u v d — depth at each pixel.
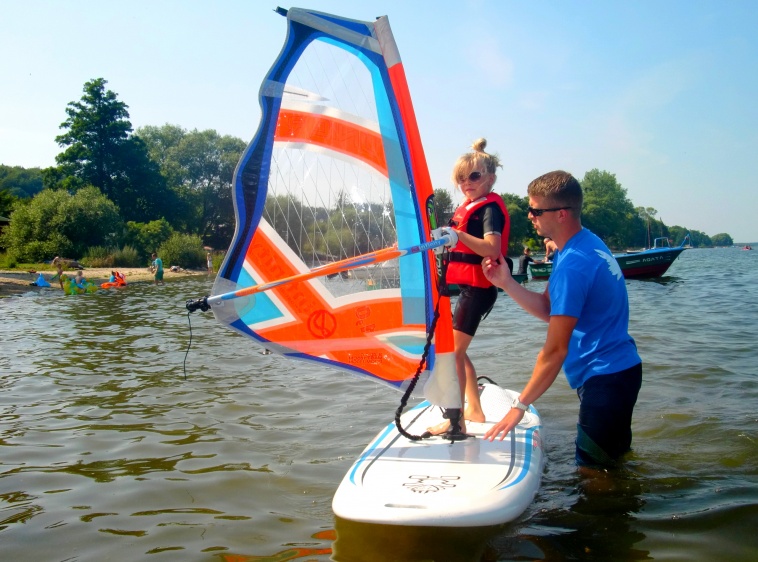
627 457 3.87
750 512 3.04
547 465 3.75
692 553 2.67
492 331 9.84
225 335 9.88
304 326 3.58
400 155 3.44
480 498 2.96
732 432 4.31
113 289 22.19
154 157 64.25
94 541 2.93
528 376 6.34
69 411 5.30
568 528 2.92
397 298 3.57
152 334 10.02
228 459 4.04
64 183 50.75
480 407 4.11
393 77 3.36
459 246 3.83
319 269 3.34
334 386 6.12
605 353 3.62
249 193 3.46
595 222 85.38
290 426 4.77
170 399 5.66
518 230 64.75
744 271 27.86
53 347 8.73
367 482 3.16
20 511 3.29
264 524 3.06
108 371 6.98
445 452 3.54
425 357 3.44
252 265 3.50
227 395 5.79
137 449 4.28
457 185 3.80
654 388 5.59
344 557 2.69
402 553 2.71
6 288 21.33
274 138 3.47
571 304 3.38
